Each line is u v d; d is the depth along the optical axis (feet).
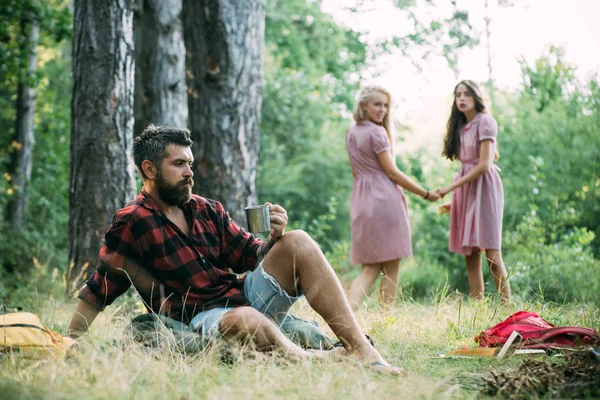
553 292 23.61
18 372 10.80
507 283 20.42
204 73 26.76
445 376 11.52
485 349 13.42
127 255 13.12
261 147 61.26
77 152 23.24
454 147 22.65
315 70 68.95
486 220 21.47
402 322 17.17
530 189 35.50
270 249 13.15
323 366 11.59
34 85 47.14
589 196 35.06
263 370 11.03
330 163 58.13
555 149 36.29
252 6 27.22
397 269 21.84
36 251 41.55
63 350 12.04
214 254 13.56
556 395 10.12
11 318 12.17
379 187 21.80
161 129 13.10
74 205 23.27
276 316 13.19
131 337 12.66
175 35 28.50
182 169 13.02
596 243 34.04
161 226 13.08
